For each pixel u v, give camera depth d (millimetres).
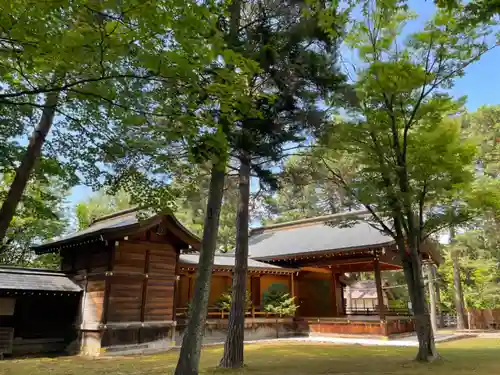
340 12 8211
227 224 25578
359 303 31656
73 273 13828
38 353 12312
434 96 9984
